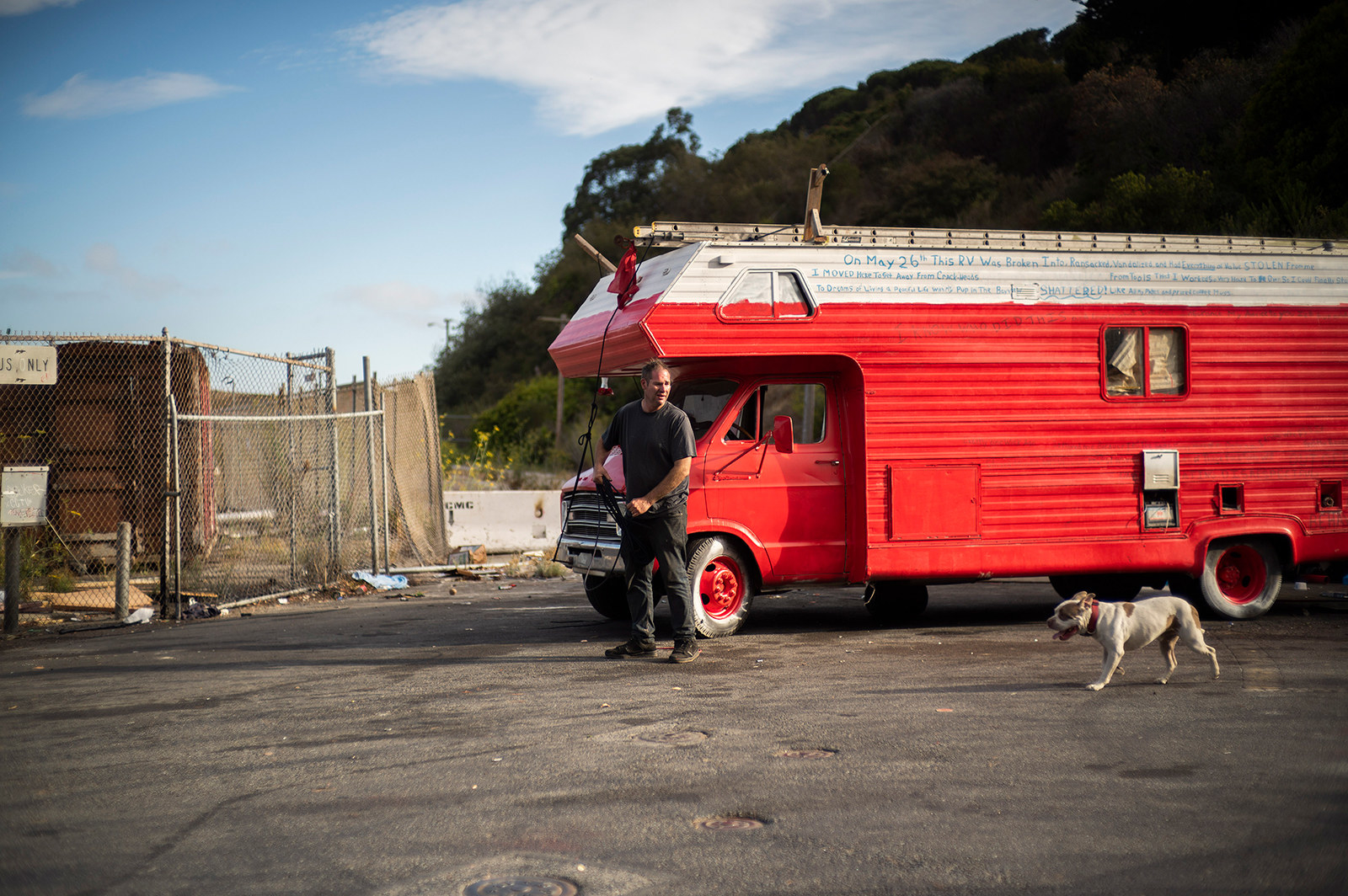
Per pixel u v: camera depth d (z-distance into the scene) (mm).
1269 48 30875
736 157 62094
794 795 4066
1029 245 8852
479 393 75938
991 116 48188
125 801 4156
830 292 8320
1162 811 3820
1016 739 4844
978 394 8562
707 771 4398
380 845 3605
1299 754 4539
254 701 6035
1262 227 20797
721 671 6691
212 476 13734
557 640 8164
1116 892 3127
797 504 8383
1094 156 33469
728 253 8203
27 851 3598
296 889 3227
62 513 12844
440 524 16031
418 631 8805
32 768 4656
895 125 55094
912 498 8414
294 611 10367
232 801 4133
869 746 4762
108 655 7770
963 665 6793
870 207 47781
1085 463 8742
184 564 12750
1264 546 9141
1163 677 6227
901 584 9328
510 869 3359
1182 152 30219
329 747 4941
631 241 8508
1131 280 8914
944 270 8555
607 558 8453
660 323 8008
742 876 3281
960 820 3750
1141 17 39750
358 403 14867
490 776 4395
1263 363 9141
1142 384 8898
